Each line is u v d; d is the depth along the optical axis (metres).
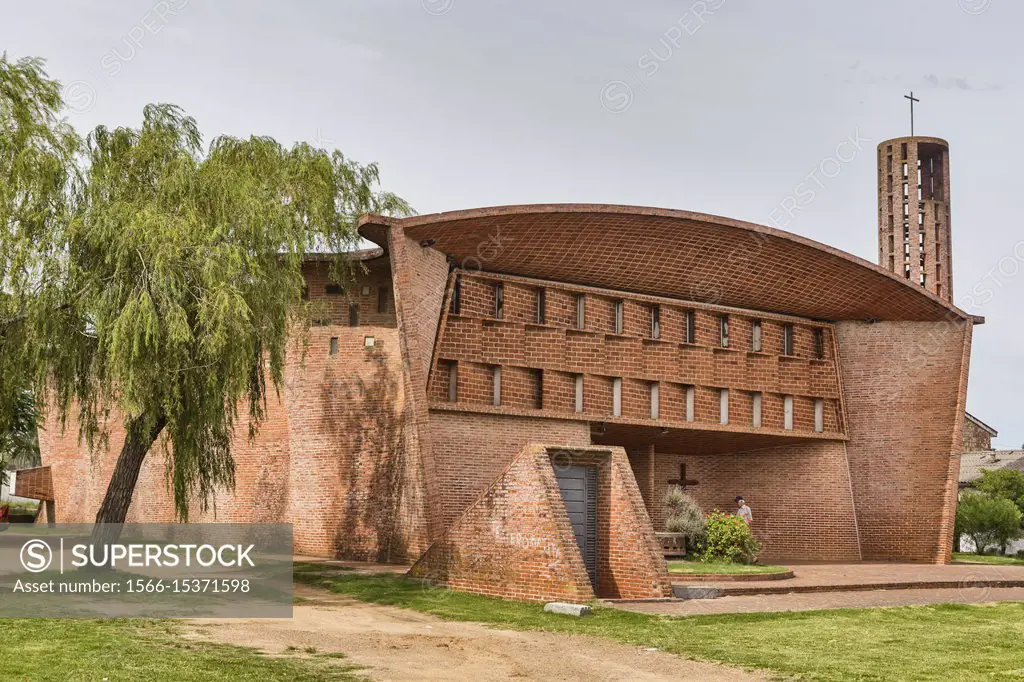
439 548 19.58
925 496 31.55
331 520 26.67
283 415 28.28
